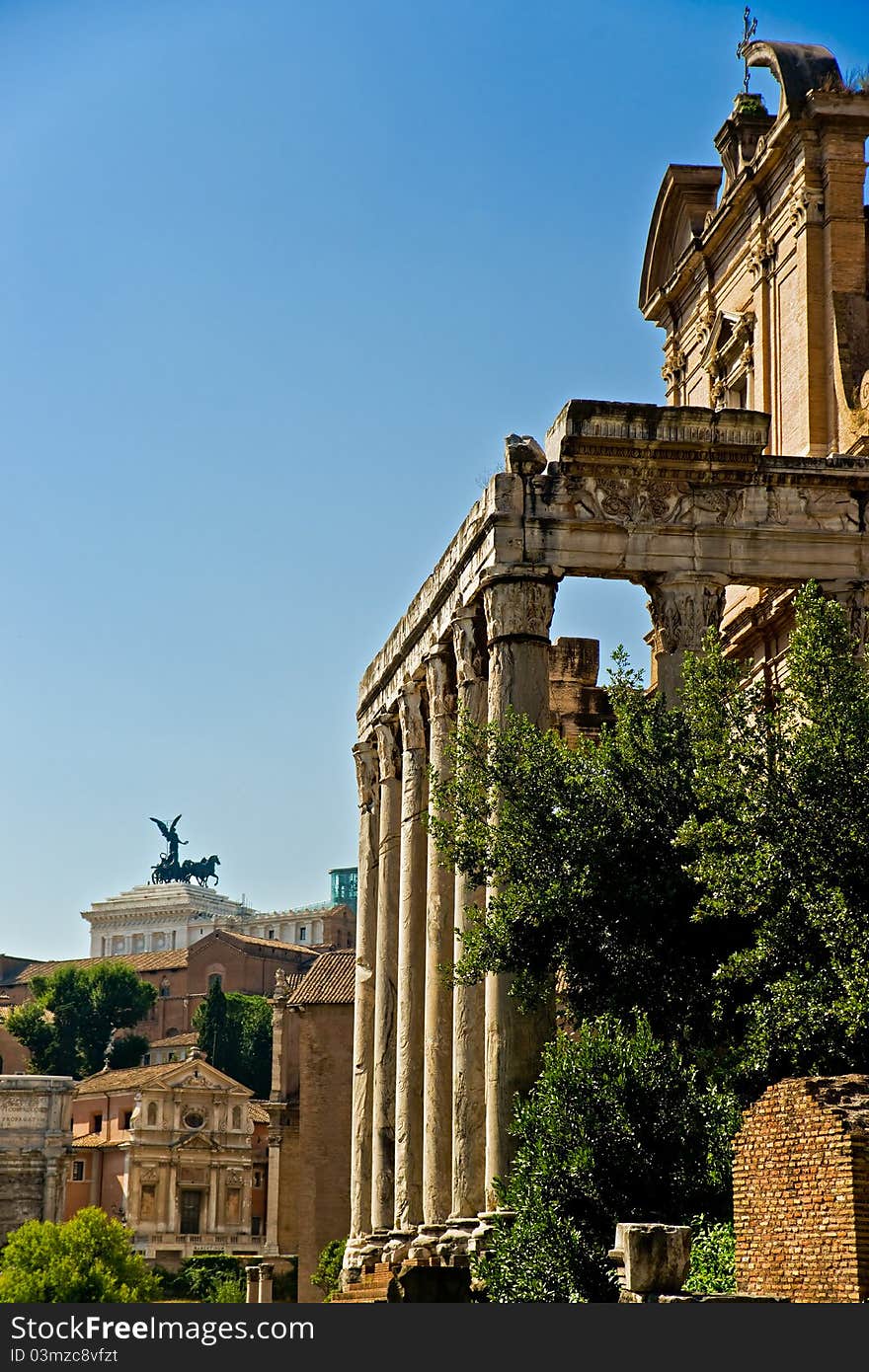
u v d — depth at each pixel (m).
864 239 51.72
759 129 57.06
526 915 35.44
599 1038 33.38
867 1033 30.00
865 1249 23.41
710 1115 32.31
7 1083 135.12
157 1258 143.12
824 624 34.53
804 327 51.66
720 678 35.66
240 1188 150.38
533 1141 33.56
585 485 42.25
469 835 37.81
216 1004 191.38
